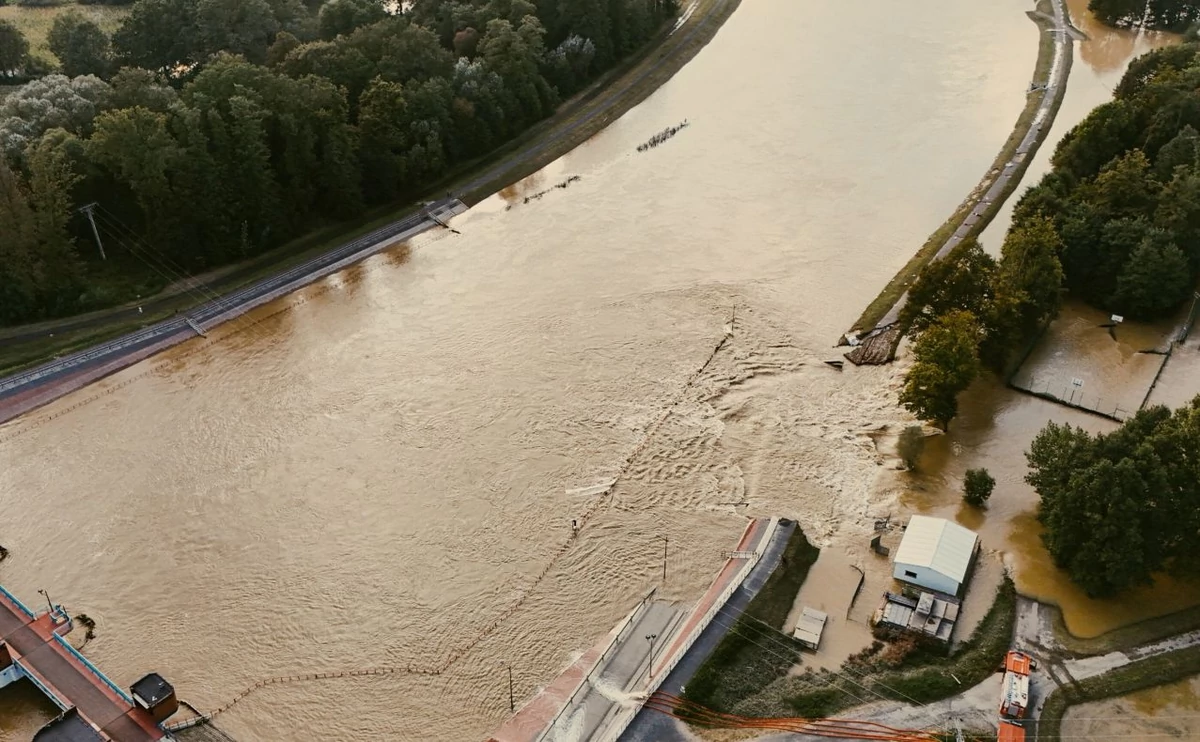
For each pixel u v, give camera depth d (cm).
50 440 14162
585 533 12600
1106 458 11275
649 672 10488
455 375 15425
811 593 11519
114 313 16550
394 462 13762
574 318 16738
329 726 10325
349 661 11019
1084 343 16075
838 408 14738
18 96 18138
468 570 12119
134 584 11956
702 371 15438
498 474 13525
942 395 13562
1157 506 10962
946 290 15162
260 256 18362
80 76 19112
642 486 13312
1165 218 16750
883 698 10181
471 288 17700
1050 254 15725
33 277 16125
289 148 18375
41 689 10662
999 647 10781
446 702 10544
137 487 13362
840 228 19238
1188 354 15762
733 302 17062
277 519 12862
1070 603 11419
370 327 16675
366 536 12600
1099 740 9756
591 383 15188
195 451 13988
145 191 16688
